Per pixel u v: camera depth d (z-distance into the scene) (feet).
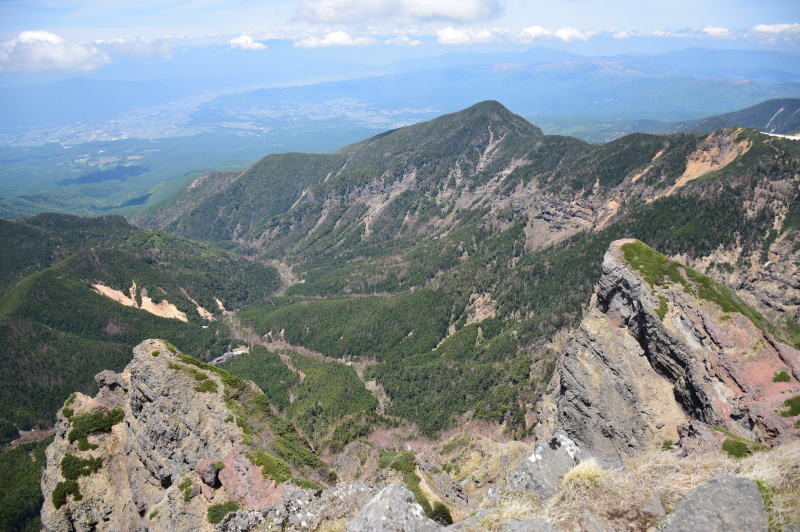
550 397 336.70
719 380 221.25
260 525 125.39
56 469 270.67
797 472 61.77
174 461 234.38
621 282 282.77
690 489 68.54
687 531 57.57
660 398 248.73
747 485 60.85
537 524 65.82
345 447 518.37
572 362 287.69
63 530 253.85
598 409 266.57
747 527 56.18
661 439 235.81
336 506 122.93
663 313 256.11
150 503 243.60
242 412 229.04
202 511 179.01
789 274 584.81
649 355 261.44
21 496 538.47
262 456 193.88
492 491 92.48
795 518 54.95
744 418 202.08
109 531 257.34
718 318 240.32
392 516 68.39
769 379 207.62
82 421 278.87
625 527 65.98
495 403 523.70
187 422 235.81
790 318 563.07
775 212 655.35
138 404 262.26
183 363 258.98
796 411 183.52
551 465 86.58
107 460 272.10
